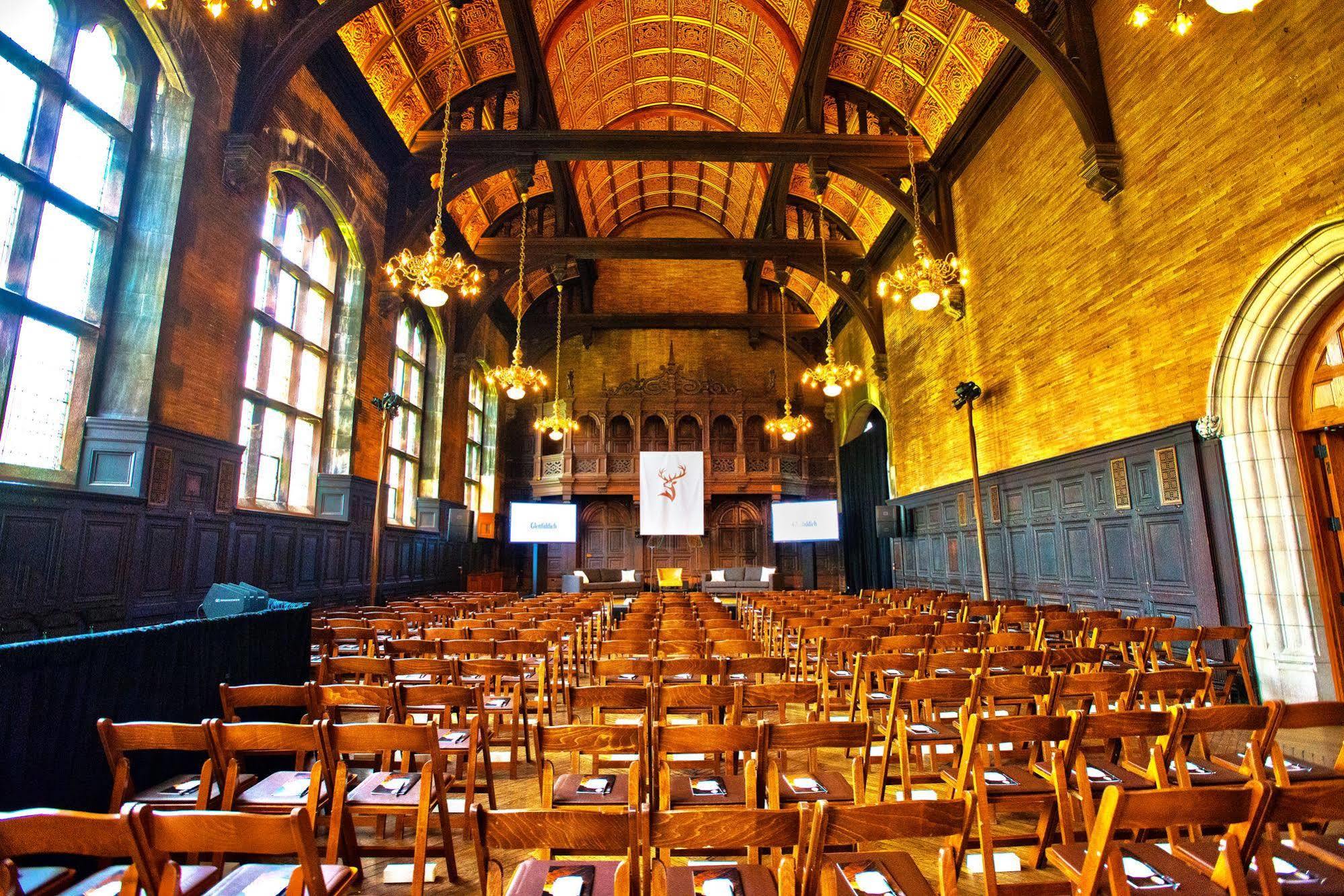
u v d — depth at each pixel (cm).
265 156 965
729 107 1738
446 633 619
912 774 428
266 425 1068
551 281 2380
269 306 1063
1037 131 1103
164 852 196
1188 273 793
